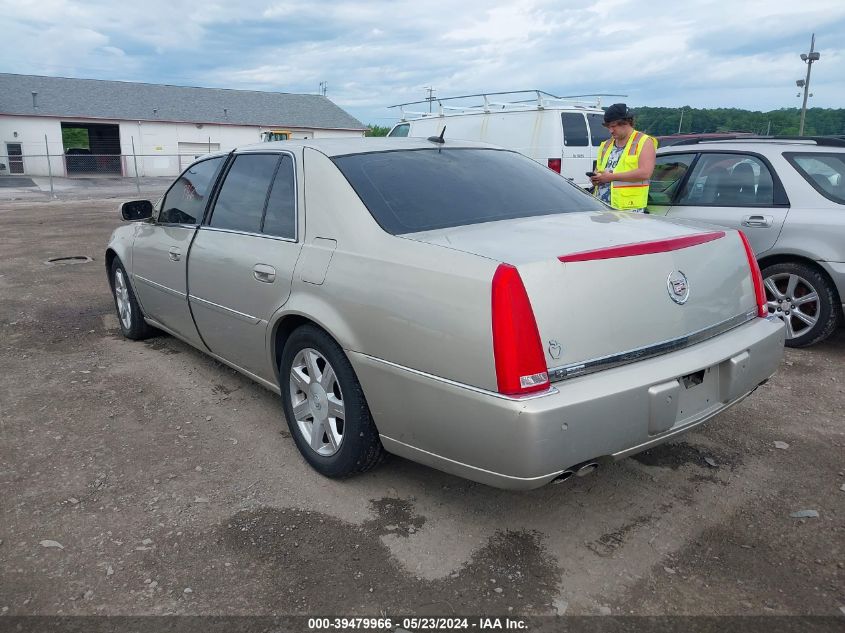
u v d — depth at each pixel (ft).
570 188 12.80
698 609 8.09
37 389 15.10
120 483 11.04
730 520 9.89
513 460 7.98
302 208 11.31
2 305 22.97
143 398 14.57
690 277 9.48
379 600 8.29
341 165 11.19
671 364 8.89
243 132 150.30
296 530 9.70
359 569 8.85
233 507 10.32
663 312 9.05
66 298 24.06
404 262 9.21
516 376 7.90
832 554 9.08
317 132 161.17
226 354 13.74
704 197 18.78
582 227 10.11
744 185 18.06
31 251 35.37
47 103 132.98
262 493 10.72
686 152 19.54
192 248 14.01
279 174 12.28
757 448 12.12
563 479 8.40
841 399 14.25
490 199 11.19
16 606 8.19
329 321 10.09
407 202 10.57
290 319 11.38
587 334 8.36
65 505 10.37
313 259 10.66
